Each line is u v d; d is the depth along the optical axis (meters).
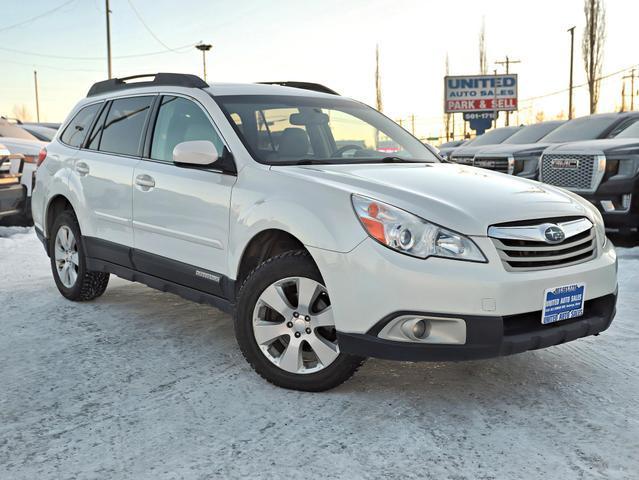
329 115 4.38
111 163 4.60
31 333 4.34
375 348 2.98
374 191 3.14
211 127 3.97
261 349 3.37
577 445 2.71
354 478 2.46
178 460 2.60
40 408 3.11
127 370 3.62
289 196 3.31
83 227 4.88
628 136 8.83
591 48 40.16
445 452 2.66
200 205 3.79
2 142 9.43
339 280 3.04
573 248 3.22
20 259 7.17
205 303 3.88
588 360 3.77
